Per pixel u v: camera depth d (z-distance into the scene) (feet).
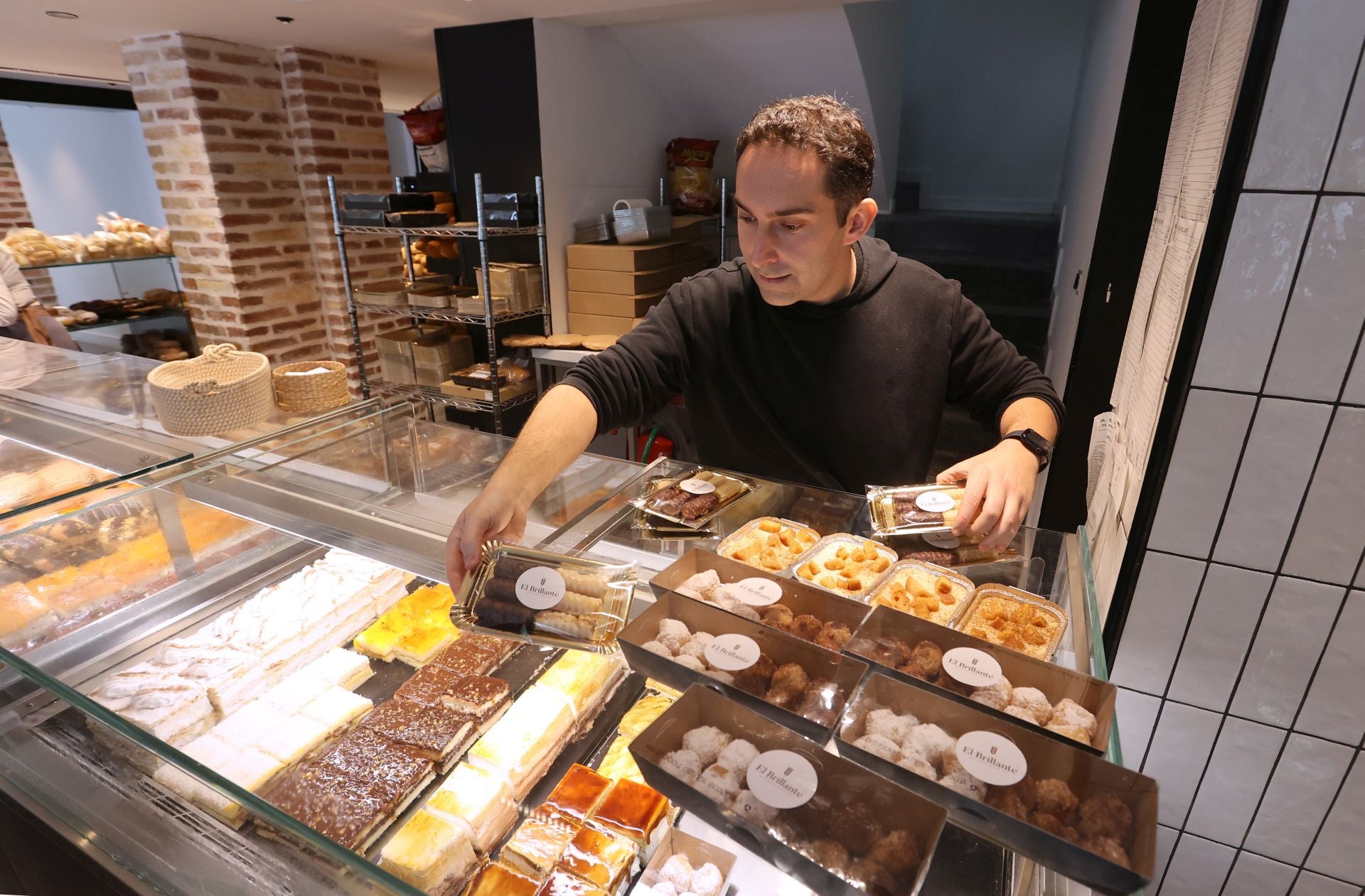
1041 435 3.80
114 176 18.98
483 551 3.17
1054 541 3.17
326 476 4.25
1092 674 2.36
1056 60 16.89
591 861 2.38
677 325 4.60
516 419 12.31
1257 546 3.22
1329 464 3.00
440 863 2.39
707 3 8.93
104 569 3.59
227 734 2.90
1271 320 2.91
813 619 2.67
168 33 11.12
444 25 10.30
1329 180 2.68
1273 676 3.41
